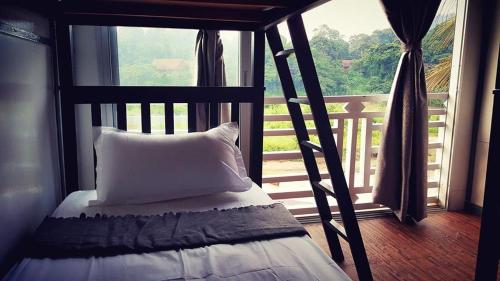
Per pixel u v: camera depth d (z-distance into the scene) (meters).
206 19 1.99
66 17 1.88
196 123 2.27
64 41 1.89
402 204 2.67
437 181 3.23
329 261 1.16
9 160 1.31
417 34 2.58
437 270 2.13
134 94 2.02
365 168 3.06
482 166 2.98
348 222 1.63
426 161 2.71
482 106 2.96
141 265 1.11
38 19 1.68
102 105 2.32
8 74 1.33
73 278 1.05
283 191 3.00
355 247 1.63
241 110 2.63
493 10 2.83
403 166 2.63
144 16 1.93
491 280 1.23
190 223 1.42
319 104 1.61
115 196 1.65
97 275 1.06
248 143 2.67
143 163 1.70
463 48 2.91
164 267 1.10
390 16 2.60
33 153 1.56
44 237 1.28
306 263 1.14
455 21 2.99
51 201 1.79
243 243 1.27
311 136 3.17
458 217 2.97
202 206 1.66
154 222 1.43
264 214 1.52
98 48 2.27
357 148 3.38
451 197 3.11
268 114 2.89
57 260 1.15
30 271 1.08
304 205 3.04
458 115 3.00
